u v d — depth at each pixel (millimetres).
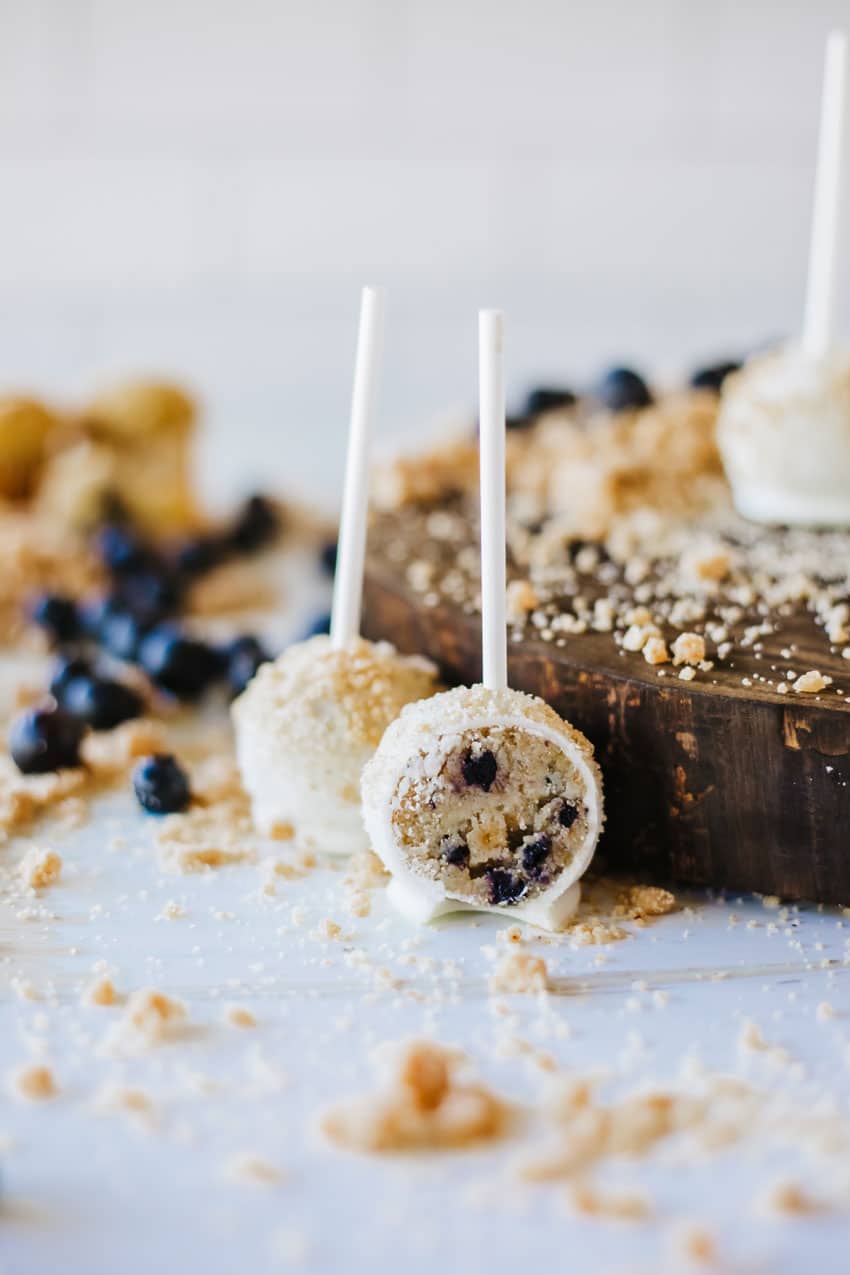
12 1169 353
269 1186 349
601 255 904
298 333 909
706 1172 353
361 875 439
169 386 658
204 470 793
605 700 428
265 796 457
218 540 650
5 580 601
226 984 402
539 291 912
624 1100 368
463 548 517
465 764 413
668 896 428
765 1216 344
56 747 487
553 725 413
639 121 877
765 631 446
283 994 399
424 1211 345
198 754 509
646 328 916
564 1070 377
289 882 441
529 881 417
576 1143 357
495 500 417
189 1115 365
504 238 900
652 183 890
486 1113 362
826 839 415
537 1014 393
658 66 867
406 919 424
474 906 422
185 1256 337
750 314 914
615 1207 345
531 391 620
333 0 850
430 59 865
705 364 625
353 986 402
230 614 604
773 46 862
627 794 430
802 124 876
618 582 480
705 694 416
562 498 549
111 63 852
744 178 888
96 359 900
